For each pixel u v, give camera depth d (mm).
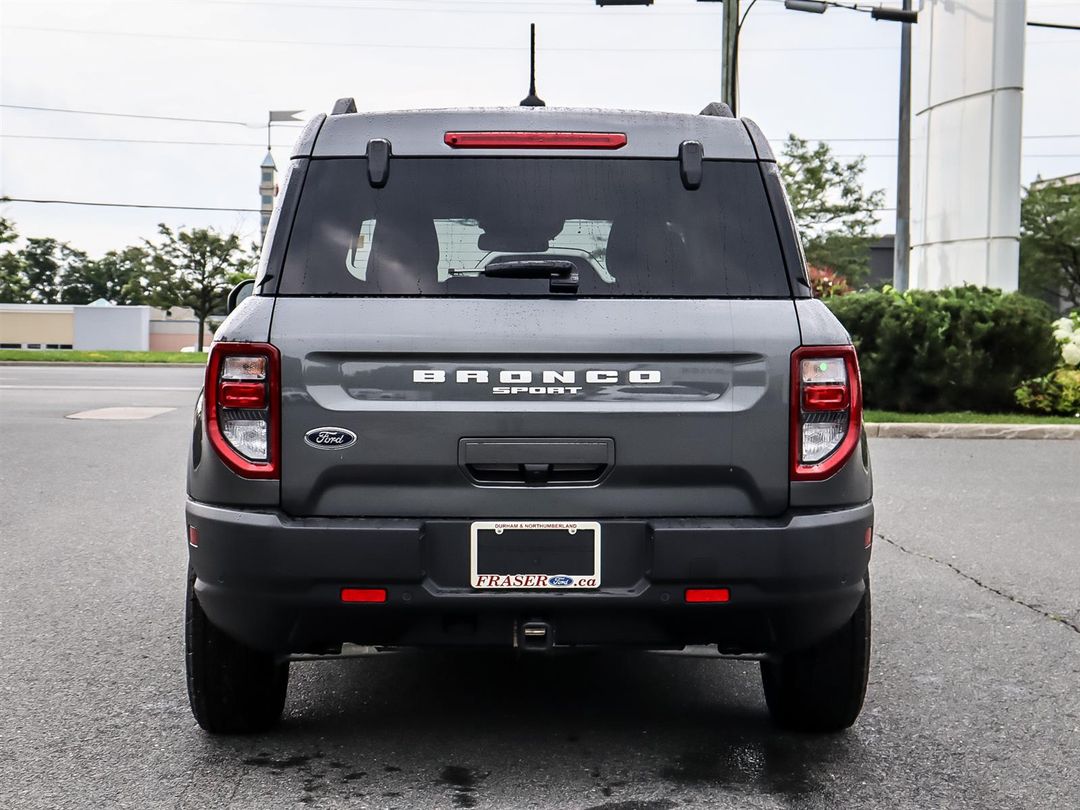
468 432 3229
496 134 3479
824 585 3270
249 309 3295
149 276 69375
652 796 3369
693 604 3240
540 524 3236
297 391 3230
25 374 26500
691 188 3457
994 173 18719
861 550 3328
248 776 3518
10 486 9469
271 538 3193
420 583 3211
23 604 5703
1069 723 4078
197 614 3643
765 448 3270
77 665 4699
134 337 74375
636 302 3303
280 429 3230
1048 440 13484
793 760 3688
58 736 3873
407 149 3467
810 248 47938
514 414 3232
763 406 3270
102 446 12211
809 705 3805
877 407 15719
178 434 13438
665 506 3268
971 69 18922
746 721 4086
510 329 3240
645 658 4934
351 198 3414
